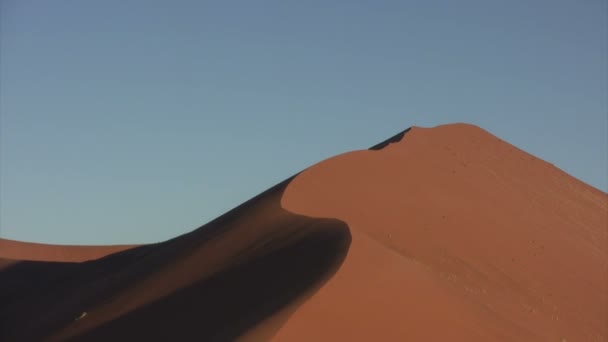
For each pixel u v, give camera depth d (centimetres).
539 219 4950
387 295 2553
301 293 2511
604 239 5284
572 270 4447
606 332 3834
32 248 9488
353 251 2722
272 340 2203
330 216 3800
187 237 5416
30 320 5319
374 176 4428
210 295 3216
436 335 2473
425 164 4916
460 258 3828
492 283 3784
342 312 2383
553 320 3612
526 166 5844
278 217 3856
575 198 5775
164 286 3956
